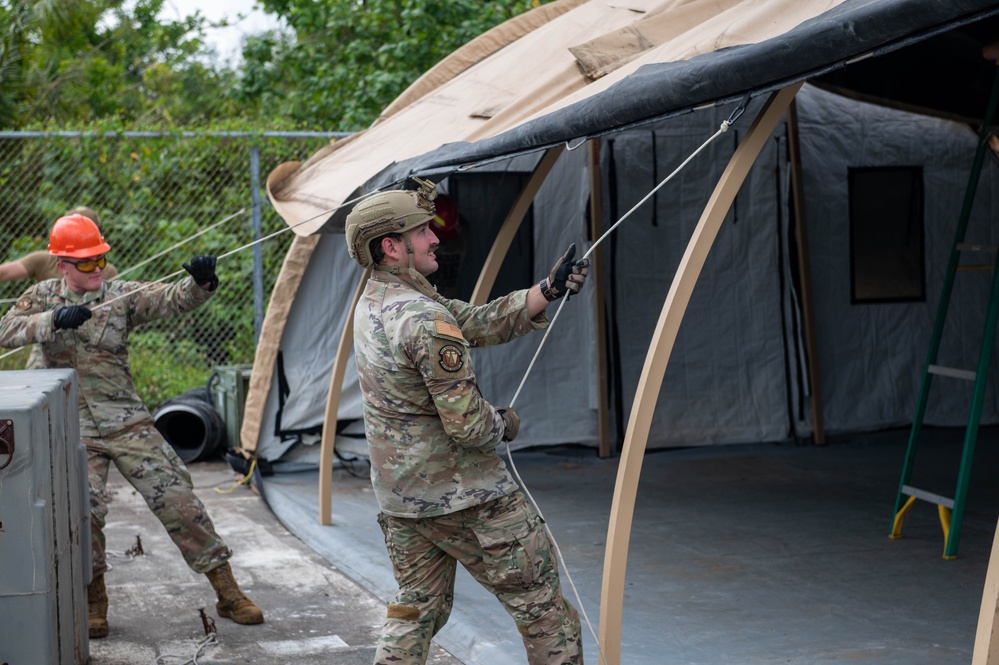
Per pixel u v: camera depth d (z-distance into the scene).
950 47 6.52
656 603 4.79
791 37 3.04
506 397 8.37
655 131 8.39
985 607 2.66
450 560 3.26
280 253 10.07
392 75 12.48
